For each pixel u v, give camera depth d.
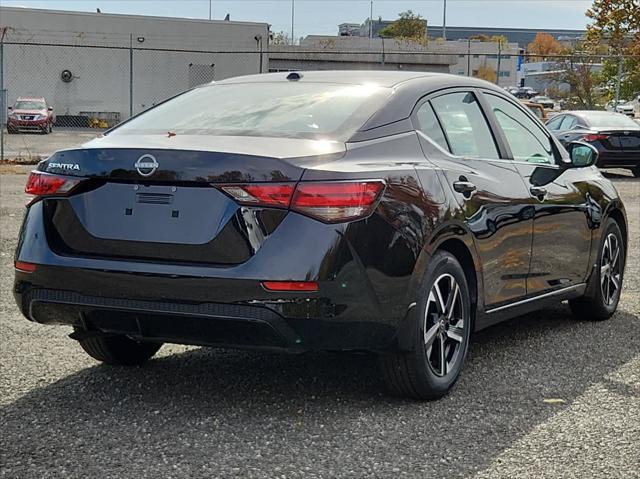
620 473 3.34
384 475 3.33
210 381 4.57
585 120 19.06
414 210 4.01
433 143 4.47
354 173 3.79
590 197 5.84
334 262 3.66
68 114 42.44
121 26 42.31
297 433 3.79
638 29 32.62
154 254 3.82
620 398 4.31
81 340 4.56
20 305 4.13
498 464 3.44
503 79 78.81
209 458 3.50
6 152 23.59
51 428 3.84
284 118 4.25
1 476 3.29
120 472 3.35
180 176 3.76
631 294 7.04
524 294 5.10
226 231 3.70
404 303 3.93
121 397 4.29
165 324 3.81
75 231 3.97
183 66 43.22
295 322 3.65
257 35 43.12
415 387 4.14
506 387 4.48
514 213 4.86
